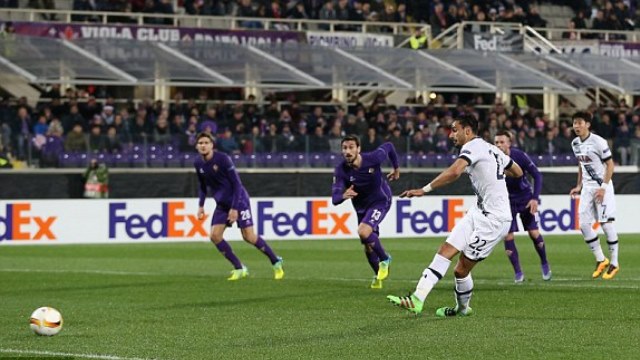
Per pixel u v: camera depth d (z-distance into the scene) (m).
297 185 74.44
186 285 39.50
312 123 85.56
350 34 97.06
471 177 28.78
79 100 82.31
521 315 29.69
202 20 95.69
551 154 86.75
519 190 40.44
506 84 91.88
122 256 55.00
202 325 28.11
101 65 83.12
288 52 89.88
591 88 96.00
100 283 40.44
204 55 87.69
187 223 65.81
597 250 42.16
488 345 24.41
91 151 77.38
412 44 97.94
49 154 76.31
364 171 38.09
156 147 79.25
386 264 38.12
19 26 87.12
